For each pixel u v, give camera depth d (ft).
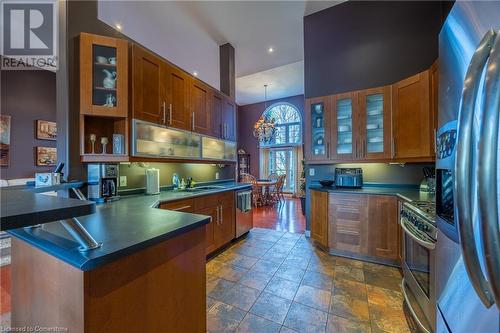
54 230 3.36
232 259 9.07
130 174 8.23
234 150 13.15
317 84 11.43
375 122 9.63
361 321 5.45
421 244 4.61
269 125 24.72
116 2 9.27
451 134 3.00
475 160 2.09
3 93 13.78
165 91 8.22
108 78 6.67
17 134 14.32
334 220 9.35
